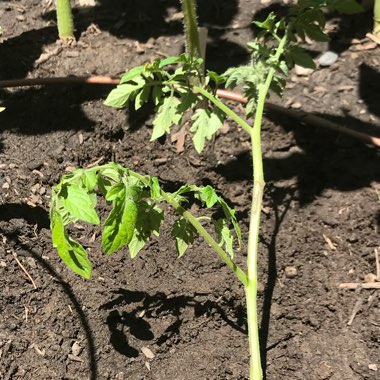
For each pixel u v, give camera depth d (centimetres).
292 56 59
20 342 56
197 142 57
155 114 73
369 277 61
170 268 61
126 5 88
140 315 58
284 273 61
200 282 61
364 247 63
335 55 80
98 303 59
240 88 77
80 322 58
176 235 51
